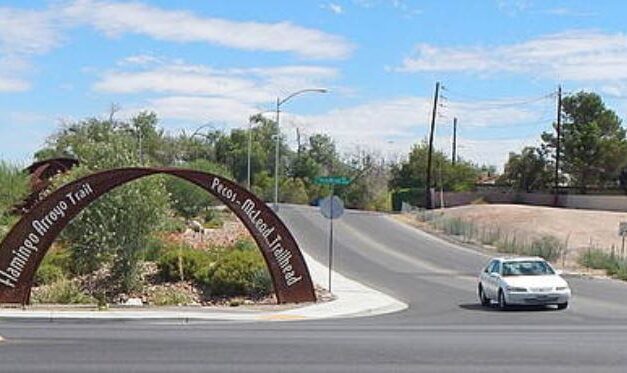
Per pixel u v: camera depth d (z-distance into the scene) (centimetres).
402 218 8781
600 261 5247
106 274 3681
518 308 3181
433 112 10162
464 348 1870
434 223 8006
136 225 3609
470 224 7400
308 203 11981
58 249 3919
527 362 1653
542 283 3106
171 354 1736
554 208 8681
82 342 1936
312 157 14962
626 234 5006
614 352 1811
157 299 3378
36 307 2961
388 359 1684
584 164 10838
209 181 3173
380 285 4147
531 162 11175
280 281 3222
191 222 6053
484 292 3312
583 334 2228
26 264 3022
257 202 3200
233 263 3503
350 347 1875
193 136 11769
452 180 12112
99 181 3061
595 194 9519
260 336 2108
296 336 2114
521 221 7650
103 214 3584
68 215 3039
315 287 3791
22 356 1691
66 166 6078
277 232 3212
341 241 6588
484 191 10988
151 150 10812
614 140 10912
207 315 2728
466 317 2864
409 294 3766
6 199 5153
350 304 3194
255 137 13838
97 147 4031
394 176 12800
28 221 3020
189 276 3691
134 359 1659
